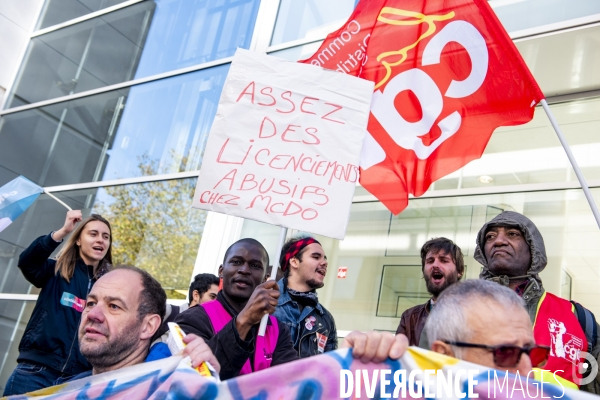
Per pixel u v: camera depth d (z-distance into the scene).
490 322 1.80
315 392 1.71
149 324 2.54
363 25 3.71
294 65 3.23
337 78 3.21
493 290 1.87
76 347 4.12
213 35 7.94
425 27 3.63
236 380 1.75
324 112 3.14
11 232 8.09
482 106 3.41
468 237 5.25
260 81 3.19
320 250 3.95
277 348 2.99
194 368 1.98
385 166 3.46
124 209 7.45
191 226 6.77
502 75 3.39
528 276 3.09
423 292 5.19
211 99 7.51
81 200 7.86
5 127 9.21
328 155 3.06
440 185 5.59
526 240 3.13
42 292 4.22
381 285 5.43
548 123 5.36
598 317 4.57
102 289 2.49
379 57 3.64
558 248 4.91
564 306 3.00
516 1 5.61
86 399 2.13
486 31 3.49
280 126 3.11
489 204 5.30
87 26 9.30
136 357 2.48
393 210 3.37
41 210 8.10
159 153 7.59
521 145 5.41
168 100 7.90
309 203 2.95
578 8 5.26
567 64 5.32
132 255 7.07
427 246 3.62
